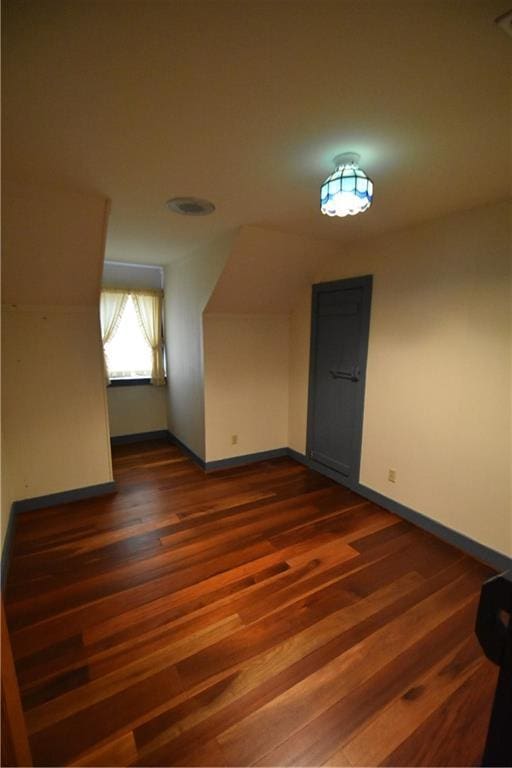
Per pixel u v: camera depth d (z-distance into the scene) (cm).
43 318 260
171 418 435
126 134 130
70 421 278
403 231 244
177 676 139
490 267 198
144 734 119
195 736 119
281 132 129
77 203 195
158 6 78
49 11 78
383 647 152
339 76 100
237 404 352
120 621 165
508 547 199
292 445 383
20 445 261
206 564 206
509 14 79
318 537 234
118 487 310
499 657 77
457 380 218
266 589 186
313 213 217
